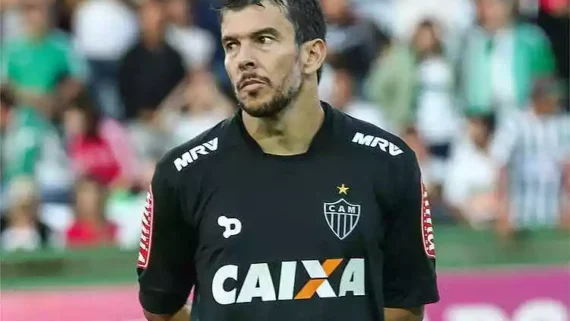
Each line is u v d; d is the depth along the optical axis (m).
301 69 7.37
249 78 7.16
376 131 7.79
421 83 23.17
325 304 7.25
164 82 22.86
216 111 22.59
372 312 7.46
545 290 18.52
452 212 21.44
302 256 7.28
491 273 18.47
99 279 18.20
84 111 21.47
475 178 22.06
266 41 7.18
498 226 20.11
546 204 21.67
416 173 7.73
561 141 21.86
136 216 20.44
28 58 22.27
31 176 20.84
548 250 19.98
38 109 21.70
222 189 7.43
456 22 24.52
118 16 23.58
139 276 8.03
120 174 21.39
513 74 23.84
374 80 23.42
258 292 7.27
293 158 7.48
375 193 7.53
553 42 24.59
